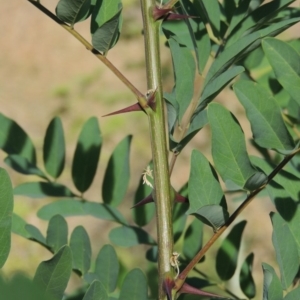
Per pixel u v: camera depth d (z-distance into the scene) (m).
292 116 0.62
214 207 0.51
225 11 0.60
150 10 0.52
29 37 1.97
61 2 0.52
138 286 0.54
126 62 1.75
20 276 0.27
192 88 0.55
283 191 0.54
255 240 1.17
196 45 0.58
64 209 0.63
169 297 0.50
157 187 0.52
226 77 0.53
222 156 0.53
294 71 0.52
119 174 0.63
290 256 0.53
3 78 1.82
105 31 0.52
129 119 1.55
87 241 0.58
